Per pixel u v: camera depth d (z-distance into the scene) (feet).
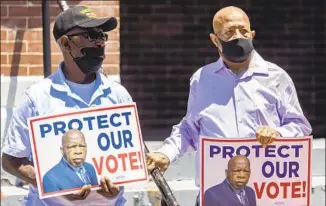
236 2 46.19
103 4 35.96
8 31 35.65
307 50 46.65
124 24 45.57
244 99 22.43
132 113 20.44
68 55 20.30
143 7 45.65
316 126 46.42
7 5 35.60
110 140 20.24
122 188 21.01
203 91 22.74
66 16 20.18
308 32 46.65
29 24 35.76
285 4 46.39
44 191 19.77
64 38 20.18
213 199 21.75
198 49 46.19
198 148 22.22
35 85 20.39
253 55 22.77
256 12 46.26
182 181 35.47
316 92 46.73
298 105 22.81
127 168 20.31
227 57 22.24
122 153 20.31
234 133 22.41
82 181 19.97
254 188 21.71
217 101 22.58
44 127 19.88
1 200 32.63
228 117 22.47
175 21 45.96
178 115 46.32
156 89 46.03
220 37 22.18
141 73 45.88
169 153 22.63
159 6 45.80
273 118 22.58
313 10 46.60
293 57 46.60
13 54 35.68
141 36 45.78
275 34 46.42
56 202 20.27
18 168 20.39
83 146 20.03
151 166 22.00
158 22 45.88
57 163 19.88
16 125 20.27
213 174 21.68
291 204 21.81
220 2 46.09
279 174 21.68
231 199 21.72
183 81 46.24
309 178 21.77
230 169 21.61
